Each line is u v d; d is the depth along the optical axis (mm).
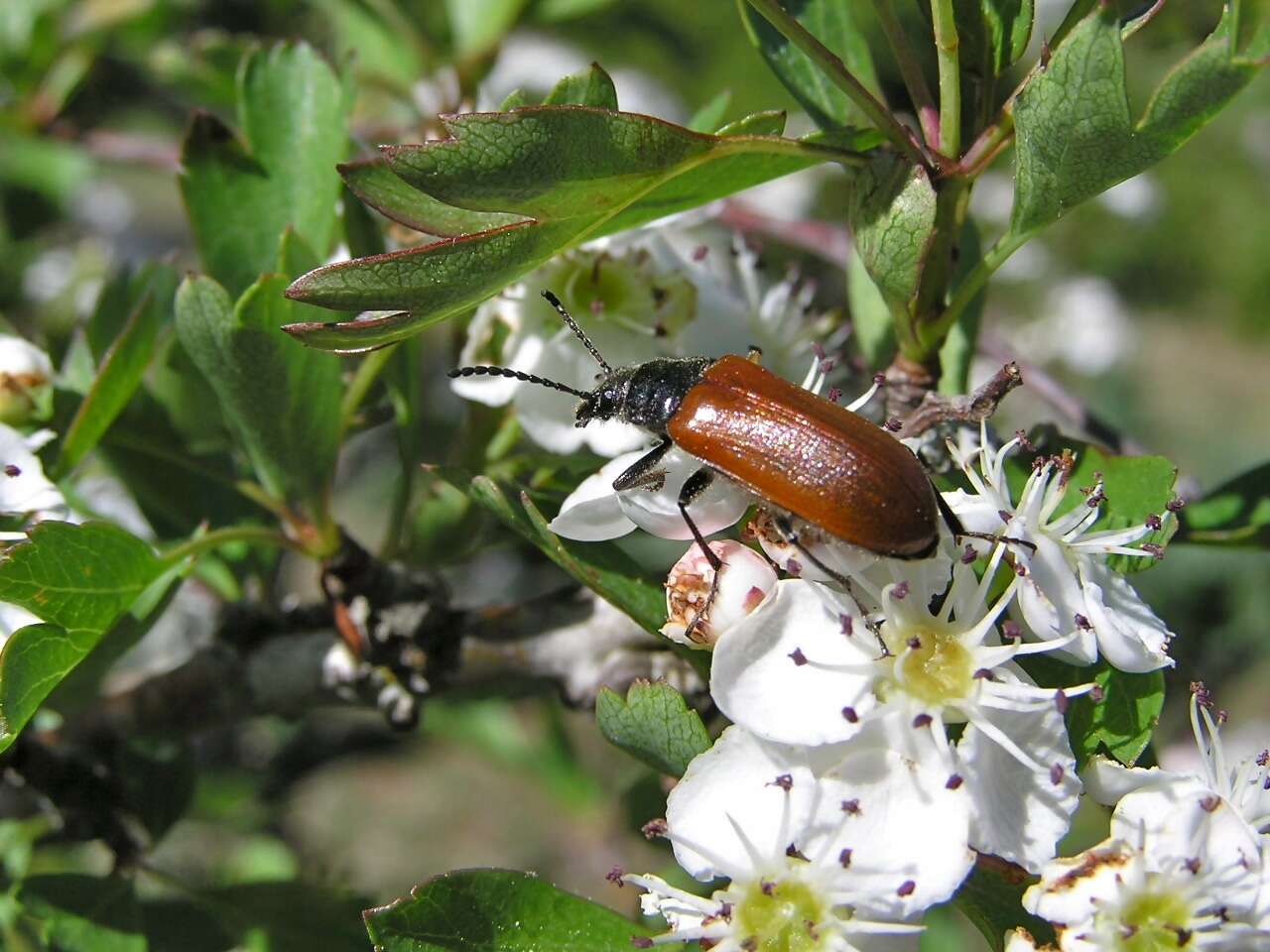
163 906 76
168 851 128
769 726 53
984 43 60
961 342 73
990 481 58
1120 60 51
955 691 54
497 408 76
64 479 74
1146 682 56
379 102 115
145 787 79
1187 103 51
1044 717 53
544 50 147
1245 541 72
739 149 55
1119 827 52
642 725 54
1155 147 53
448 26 109
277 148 73
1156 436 250
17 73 112
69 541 62
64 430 74
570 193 53
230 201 73
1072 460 62
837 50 68
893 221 56
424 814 217
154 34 120
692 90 149
